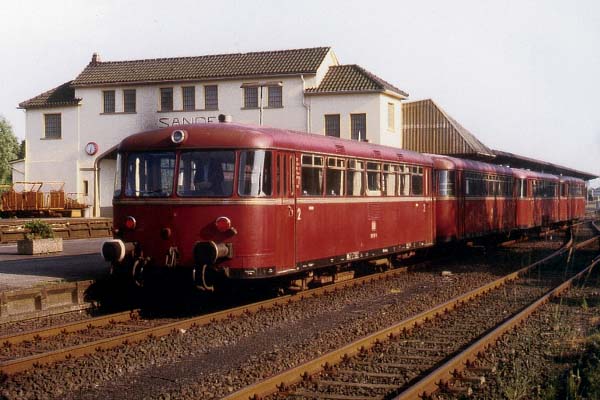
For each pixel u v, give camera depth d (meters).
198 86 40.12
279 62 39.81
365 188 15.93
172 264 12.18
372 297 14.75
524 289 16.00
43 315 12.12
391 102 39.59
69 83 44.53
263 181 12.16
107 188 42.28
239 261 11.91
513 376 8.12
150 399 7.31
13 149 76.75
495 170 26.70
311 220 13.54
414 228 19.05
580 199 46.66
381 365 8.61
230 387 7.65
